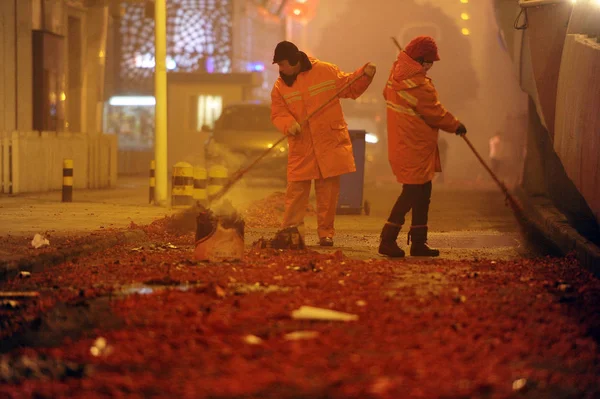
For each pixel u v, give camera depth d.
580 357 13.52
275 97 27.80
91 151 61.50
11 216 35.91
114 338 14.29
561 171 40.09
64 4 68.50
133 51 122.31
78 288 19.39
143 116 123.75
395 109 26.03
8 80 61.69
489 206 50.81
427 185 26.36
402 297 18.11
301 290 18.69
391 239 26.08
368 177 79.62
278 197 42.56
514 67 47.84
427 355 13.12
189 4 119.94
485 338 14.54
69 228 30.77
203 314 16.11
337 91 27.52
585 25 31.81
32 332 15.22
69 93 72.12
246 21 126.88
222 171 39.94
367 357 13.09
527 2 37.06
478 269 22.95
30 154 54.03
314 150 27.47
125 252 25.89
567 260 25.03
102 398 11.28
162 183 44.41
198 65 119.31
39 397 11.38
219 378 12.05
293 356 12.88
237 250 23.06
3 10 61.34
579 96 28.02
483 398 11.40
